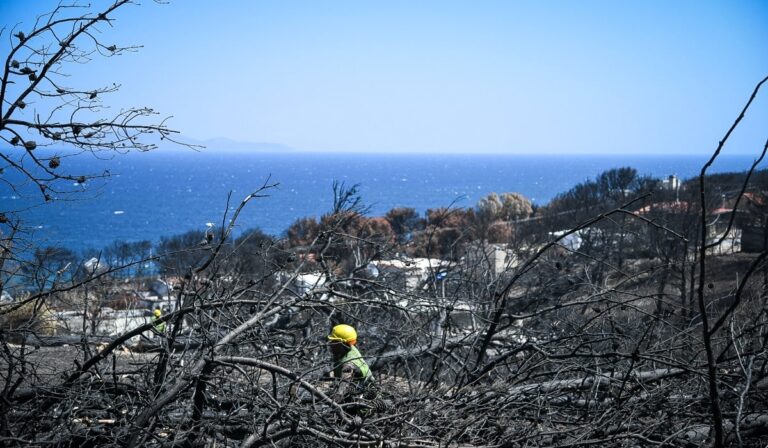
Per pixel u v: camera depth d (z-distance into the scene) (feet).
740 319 24.61
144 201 356.59
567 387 20.39
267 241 22.29
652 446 17.72
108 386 19.06
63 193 15.90
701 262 12.79
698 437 18.51
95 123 16.29
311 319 26.22
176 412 19.01
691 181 88.02
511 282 22.15
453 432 17.30
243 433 18.51
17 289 20.16
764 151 11.53
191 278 18.53
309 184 586.86
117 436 15.56
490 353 30.66
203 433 16.80
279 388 17.40
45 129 16.06
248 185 560.61
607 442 17.22
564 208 100.99
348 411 18.19
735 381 20.27
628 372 19.22
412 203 356.79
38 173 16.25
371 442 15.75
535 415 18.49
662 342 21.97
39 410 17.13
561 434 17.87
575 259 40.37
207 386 18.47
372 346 27.55
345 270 30.60
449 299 25.23
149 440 16.89
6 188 17.03
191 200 368.68
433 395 17.85
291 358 20.53
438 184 644.69
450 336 25.94
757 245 72.54
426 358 26.21
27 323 18.26
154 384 17.46
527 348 21.57
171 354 16.80
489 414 18.22
